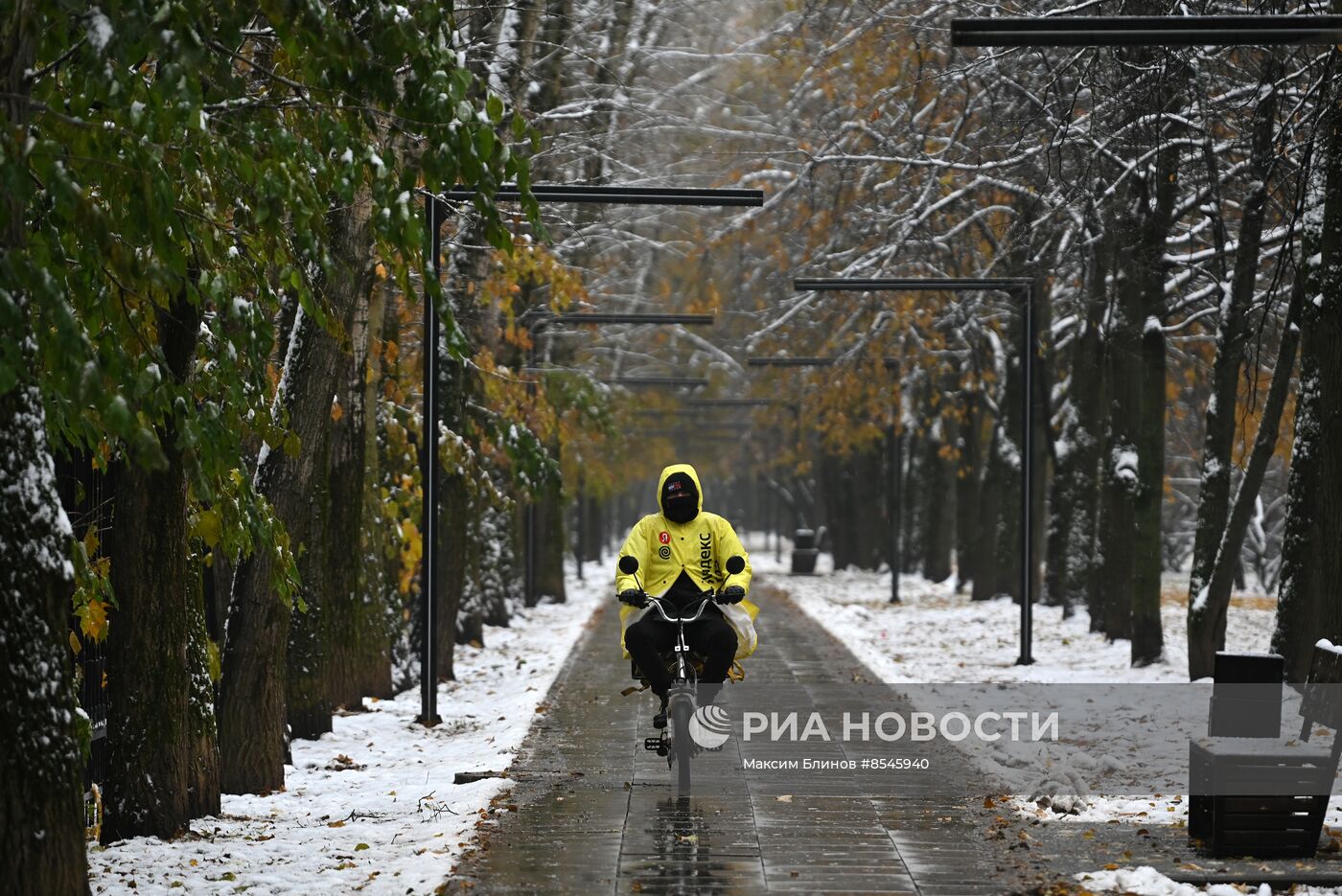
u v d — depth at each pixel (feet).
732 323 345.51
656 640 75.15
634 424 312.91
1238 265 129.70
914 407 323.16
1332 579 88.22
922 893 56.08
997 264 195.00
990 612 227.61
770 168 217.97
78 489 63.26
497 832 67.72
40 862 45.27
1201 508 132.57
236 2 48.34
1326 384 89.35
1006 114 149.79
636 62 176.45
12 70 45.09
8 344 41.37
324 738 104.78
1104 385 204.13
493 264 148.36
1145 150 138.41
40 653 45.68
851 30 173.47
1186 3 114.11
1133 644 149.07
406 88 49.26
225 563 95.09
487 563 211.41
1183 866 59.62
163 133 48.78
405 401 143.54
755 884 57.88
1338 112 91.97
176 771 68.03
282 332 92.43
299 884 57.77
